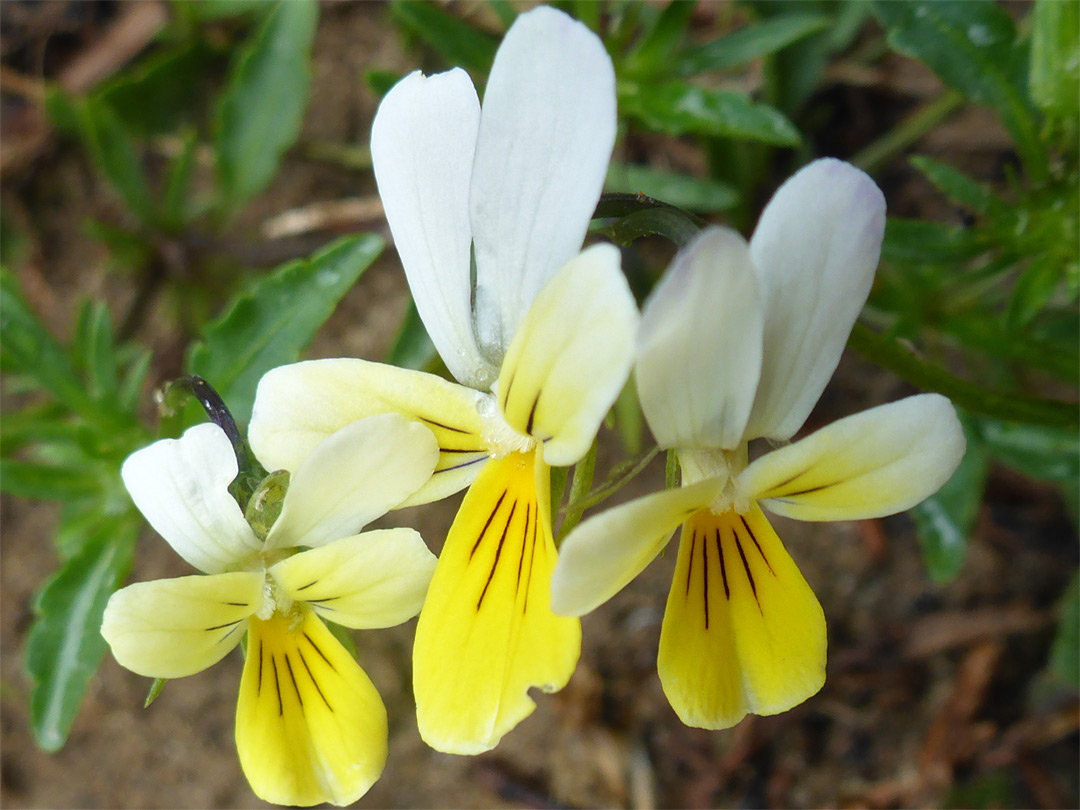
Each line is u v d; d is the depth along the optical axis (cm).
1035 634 9
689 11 8
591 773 10
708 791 9
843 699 9
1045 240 7
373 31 11
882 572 9
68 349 10
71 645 7
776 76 10
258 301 7
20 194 11
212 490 5
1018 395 7
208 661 5
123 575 7
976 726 9
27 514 10
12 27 11
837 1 9
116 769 10
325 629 5
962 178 7
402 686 10
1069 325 8
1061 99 6
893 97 10
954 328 8
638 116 8
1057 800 9
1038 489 10
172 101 11
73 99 11
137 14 11
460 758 10
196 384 6
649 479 9
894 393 9
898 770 9
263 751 5
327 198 11
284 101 9
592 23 8
